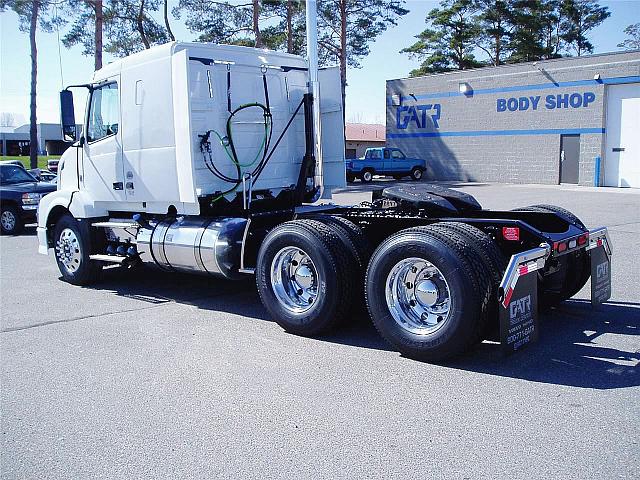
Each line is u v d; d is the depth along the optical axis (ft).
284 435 13.66
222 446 13.28
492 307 17.08
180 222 25.50
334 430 13.80
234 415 14.79
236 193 25.77
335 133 27.37
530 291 17.35
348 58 113.91
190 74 23.93
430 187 23.75
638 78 83.46
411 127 114.21
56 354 19.86
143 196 26.32
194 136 24.13
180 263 25.14
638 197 68.03
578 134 90.68
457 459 12.30
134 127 26.20
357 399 15.43
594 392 15.31
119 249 28.86
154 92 25.04
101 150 28.12
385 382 16.47
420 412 14.53
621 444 12.64
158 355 19.40
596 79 87.45
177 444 13.46
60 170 31.12
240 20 103.91
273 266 21.26
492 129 101.65
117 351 19.95
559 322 21.33
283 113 27.22
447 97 107.45
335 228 20.53
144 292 28.63
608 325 20.81
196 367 18.19
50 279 32.37
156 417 14.87
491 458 12.27
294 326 20.75
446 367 17.43
